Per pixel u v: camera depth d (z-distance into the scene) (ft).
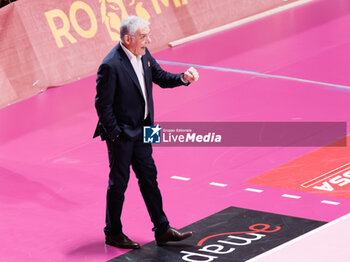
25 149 86.28
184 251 57.21
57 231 64.23
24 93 105.91
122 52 55.31
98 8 116.16
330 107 88.48
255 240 57.67
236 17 134.00
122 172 56.95
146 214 65.67
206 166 75.10
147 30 54.49
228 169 73.82
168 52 120.47
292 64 106.52
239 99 94.68
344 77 98.73
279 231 58.90
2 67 104.99
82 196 71.51
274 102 92.12
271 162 74.38
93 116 95.55
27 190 74.02
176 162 76.74
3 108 102.58
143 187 57.98
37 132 91.71
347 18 127.44
